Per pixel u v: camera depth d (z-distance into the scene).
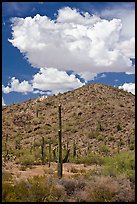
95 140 62.28
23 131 77.56
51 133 73.75
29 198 13.93
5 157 43.94
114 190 14.92
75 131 70.12
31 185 15.23
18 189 14.26
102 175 19.06
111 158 25.16
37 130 76.00
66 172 28.53
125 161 21.75
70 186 16.27
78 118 79.00
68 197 15.06
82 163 39.25
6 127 79.25
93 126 71.56
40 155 45.47
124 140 59.09
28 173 27.72
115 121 71.69
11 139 71.12
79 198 14.52
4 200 12.54
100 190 14.95
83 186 16.42
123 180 16.77
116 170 20.47
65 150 49.94
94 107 83.62
